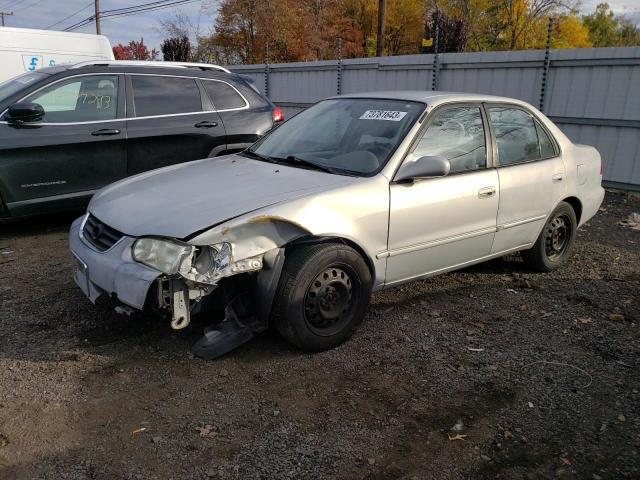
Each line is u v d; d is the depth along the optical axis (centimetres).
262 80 1578
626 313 450
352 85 1349
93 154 609
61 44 1034
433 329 408
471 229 438
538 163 496
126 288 315
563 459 273
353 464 264
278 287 341
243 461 262
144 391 314
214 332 356
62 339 369
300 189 361
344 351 369
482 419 302
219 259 317
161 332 381
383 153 398
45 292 448
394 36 4009
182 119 663
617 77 925
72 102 605
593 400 323
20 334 375
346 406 309
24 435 273
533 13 3878
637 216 791
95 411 295
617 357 376
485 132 457
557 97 1002
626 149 937
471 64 1109
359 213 364
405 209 388
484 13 3878
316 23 3553
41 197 587
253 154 460
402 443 280
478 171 441
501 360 367
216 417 294
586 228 739
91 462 257
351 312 372
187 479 250
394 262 393
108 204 373
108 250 337
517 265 562
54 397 305
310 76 1441
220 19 3316
